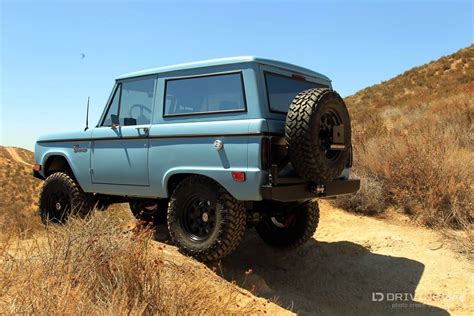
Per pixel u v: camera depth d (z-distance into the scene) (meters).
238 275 5.39
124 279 3.49
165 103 5.44
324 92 4.82
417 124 14.21
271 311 4.40
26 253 3.92
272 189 4.46
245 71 4.86
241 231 4.92
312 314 4.73
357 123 19.61
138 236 4.21
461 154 8.95
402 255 6.25
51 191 6.71
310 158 4.55
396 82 40.03
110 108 6.14
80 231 4.18
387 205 8.02
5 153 75.69
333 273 5.92
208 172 4.85
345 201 8.06
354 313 4.93
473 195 7.57
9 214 6.04
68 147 6.50
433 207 7.45
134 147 5.60
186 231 5.16
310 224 6.18
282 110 5.05
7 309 2.96
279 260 6.48
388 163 8.45
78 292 3.21
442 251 6.28
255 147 4.55
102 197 6.65
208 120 5.02
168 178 5.25
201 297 3.63
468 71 35.03
